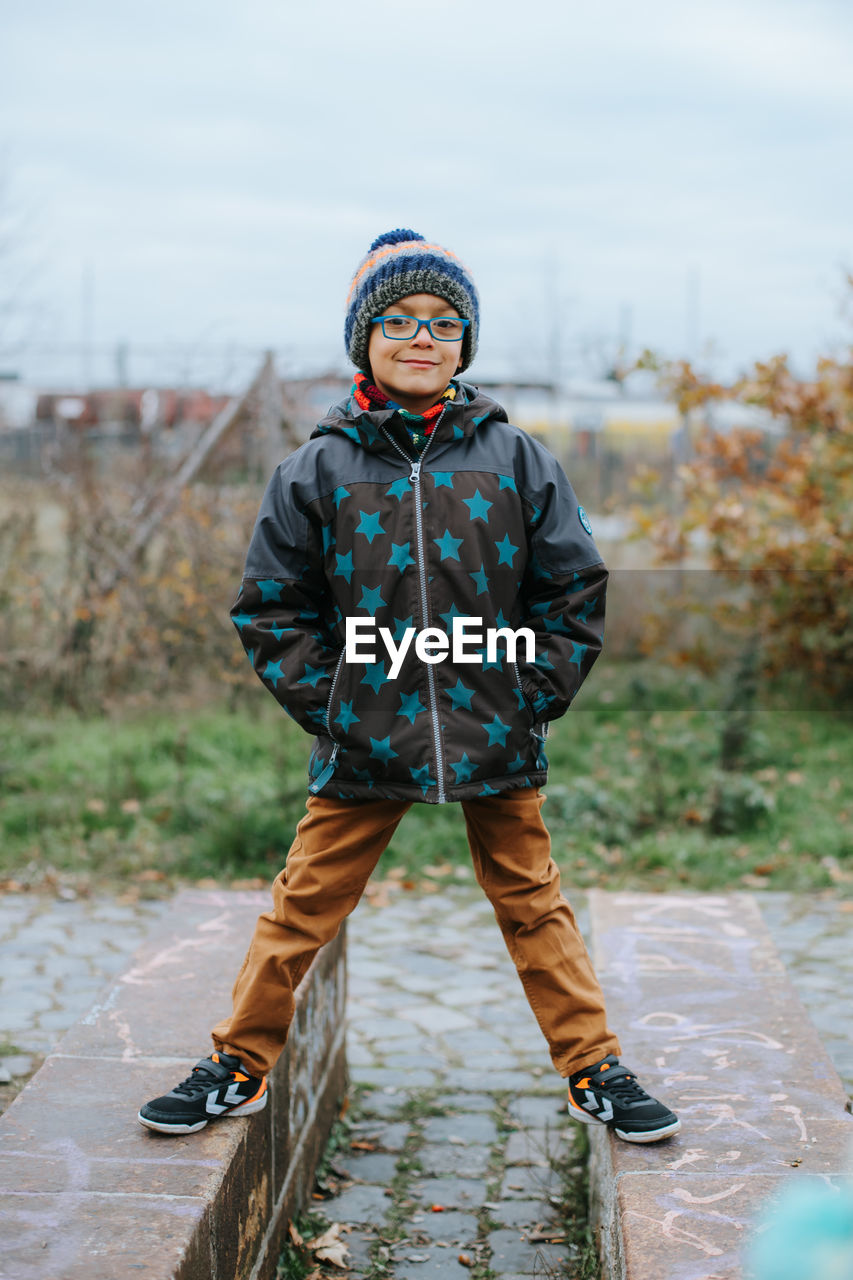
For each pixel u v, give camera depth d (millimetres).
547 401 11695
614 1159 2488
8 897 5562
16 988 4555
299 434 8984
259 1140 2668
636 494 11148
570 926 2648
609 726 8461
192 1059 2863
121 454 9414
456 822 6547
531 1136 3605
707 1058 2975
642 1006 3295
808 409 8328
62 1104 2627
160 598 8594
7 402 10695
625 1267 2117
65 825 6352
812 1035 3105
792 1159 2480
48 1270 1996
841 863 6074
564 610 2479
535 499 2508
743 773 7328
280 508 2498
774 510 8453
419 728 2408
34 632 8586
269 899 4066
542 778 2531
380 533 2438
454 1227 3141
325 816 2537
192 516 8531
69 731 7855
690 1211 2277
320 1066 3396
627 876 5887
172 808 6500
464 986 4746
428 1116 3742
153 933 3729
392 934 5281
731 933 3846
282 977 2561
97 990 4551
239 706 8430
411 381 2516
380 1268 2951
